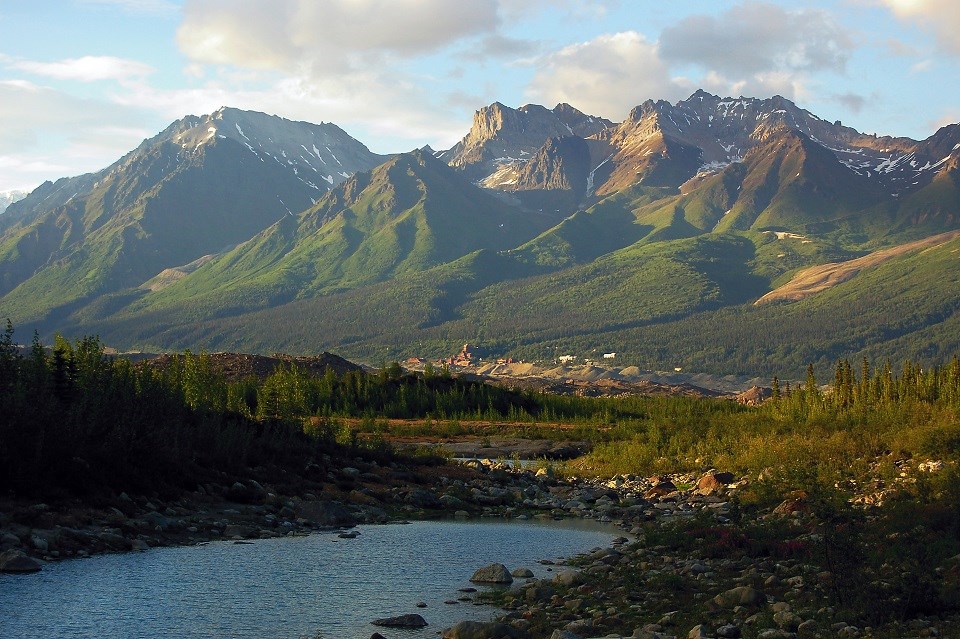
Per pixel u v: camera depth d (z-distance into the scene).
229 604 31.09
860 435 78.31
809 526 40.41
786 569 33.19
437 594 33.50
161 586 33.09
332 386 179.12
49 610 29.31
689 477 74.75
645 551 40.28
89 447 47.62
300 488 58.41
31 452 43.53
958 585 27.55
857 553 29.73
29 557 34.69
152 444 52.47
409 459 81.88
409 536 47.59
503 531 50.56
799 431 94.38
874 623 25.06
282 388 99.56
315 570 37.22
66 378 66.50
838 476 59.69
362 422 132.38
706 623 26.36
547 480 79.62
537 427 151.12
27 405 48.84
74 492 43.91
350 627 28.58
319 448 72.31
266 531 45.88
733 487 64.44
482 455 116.81
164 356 198.12
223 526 45.97
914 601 26.03
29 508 39.59
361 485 63.44
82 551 37.31
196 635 27.41
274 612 30.23
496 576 35.84
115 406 59.50
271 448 65.31
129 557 37.53
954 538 34.72
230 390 104.19
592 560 40.41
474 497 63.97
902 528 37.06
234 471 57.25
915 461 62.97
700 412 144.12
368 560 39.91
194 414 71.94
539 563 40.31
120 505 44.47
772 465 70.88
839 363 132.12
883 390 122.75
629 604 29.95
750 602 28.53
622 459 90.25
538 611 29.72
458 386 187.12
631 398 196.62
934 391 119.69
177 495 49.44
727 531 40.41
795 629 24.84
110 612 29.42
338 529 49.56
